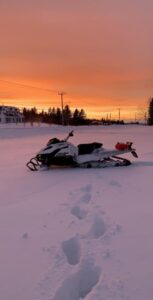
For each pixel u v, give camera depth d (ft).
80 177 26.21
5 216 15.99
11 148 56.75
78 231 13.55
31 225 14.51
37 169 31.24
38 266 10.60
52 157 30.35
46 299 8.71
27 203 18.33
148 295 8.74
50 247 12.01
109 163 31.48
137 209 16.42
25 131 147.74
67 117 408.26
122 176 25.90
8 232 13.74
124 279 9.55
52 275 9.97
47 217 15.56
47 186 22.98
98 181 24.08
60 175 27.53
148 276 9.71
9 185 23.75
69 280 9.66
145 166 31.27
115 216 15.35
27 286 9.42
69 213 16.03
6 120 372.38
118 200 18.26
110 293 8.83
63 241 12.51
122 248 11.70
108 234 13.08
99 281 9.48
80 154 31.22
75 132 139.54
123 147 31.32
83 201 18.43
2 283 9.66
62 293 9.04
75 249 12.06
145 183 22.85
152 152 44.78
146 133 122.83
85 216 15.80
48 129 175.63
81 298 8.98
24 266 10.65
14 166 33.78
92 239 12.61
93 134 115.85
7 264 10.85
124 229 13.64
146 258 10.89
